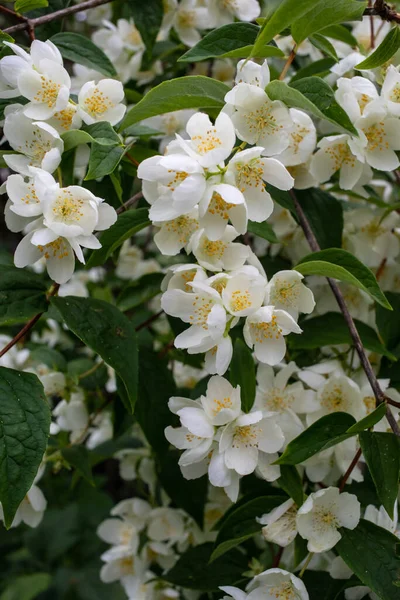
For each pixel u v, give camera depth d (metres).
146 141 0.73
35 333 0.93
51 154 0.55
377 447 0.55
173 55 0.81
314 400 0.63
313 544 0.55
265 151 0.57
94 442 0.85
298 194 0.69
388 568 0.54
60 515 1.04
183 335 0.55
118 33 0.79
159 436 0.68
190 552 0.66
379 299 0.56
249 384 0.59
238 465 0.56
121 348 0.59
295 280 0.57
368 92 0.61
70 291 0.95
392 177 0.80
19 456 0.53
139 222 0.61
